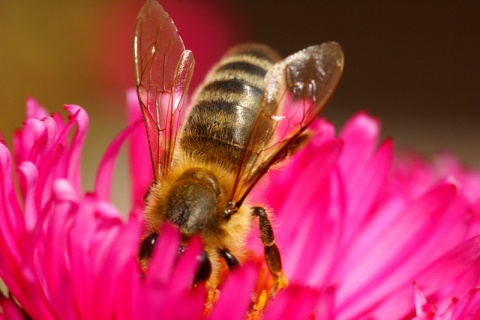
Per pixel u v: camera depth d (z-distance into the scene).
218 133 0.09
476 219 0.09
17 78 0.12
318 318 0.08
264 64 0.09
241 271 0.08
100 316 0.08
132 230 0.08
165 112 0.09
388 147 0.09
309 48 0.09
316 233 0.09
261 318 0.08
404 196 0.10
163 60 0.09
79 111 0.08
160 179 0.08
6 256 0.08
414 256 0.09
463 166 0.11
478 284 0.09
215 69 0.09
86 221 0.08
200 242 0.08
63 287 0.08
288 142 0.09
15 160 0.08
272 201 0.09
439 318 0.08
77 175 0.09
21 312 0.08
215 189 0.08
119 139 0.09
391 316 0.09
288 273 0.09
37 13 0.12
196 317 0.08
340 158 0.09
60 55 0.12
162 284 0.08
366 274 0.09
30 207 0.08
